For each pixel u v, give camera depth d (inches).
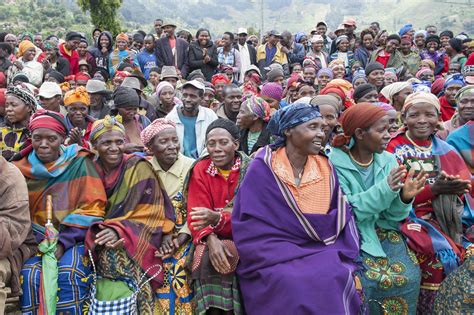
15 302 145.3
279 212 141.3
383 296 150.3
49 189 154.9
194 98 251.4
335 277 131.6
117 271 148.0
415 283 150.5
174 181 173.6
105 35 477.4
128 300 145.6
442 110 278.1
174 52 468.4
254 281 139.9
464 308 143.6
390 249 155.2
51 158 155.3
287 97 322.3
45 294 141.2
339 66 410.9
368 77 362.3
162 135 170.2
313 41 530.0
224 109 277.7
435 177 169.3
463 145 184.7
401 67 440.5
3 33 531.2
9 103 198.2
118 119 171.9
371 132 153.6
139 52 496.7
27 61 424.8
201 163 163.5
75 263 147.6
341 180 157.1
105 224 151.4
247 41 557.0
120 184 158.6
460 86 270.4
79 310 147.2
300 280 130.8
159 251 156.1
